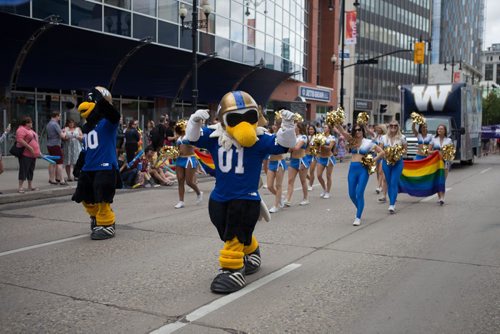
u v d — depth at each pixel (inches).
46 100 758.5
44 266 247.3
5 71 660.1
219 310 187.5
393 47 2603.3
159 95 896.3
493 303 195.6
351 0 2046.0
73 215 398.0
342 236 317.1
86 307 190.2
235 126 206.5
